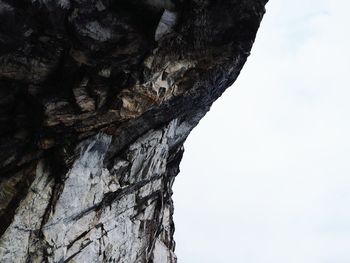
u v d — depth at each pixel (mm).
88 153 23859
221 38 22562
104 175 26156
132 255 33188
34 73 19953
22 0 17453
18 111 20922
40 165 22188
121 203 29297
